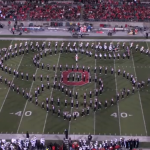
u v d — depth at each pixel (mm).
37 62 83875
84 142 60875
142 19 103625
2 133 65000
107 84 77062
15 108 70688
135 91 74938
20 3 111625
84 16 104875
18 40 95062
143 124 66750
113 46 89812
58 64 84062
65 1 113125
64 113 67812
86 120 67688
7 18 105375
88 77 79500
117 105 71250
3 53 88562
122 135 64312
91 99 72688
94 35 97875
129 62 84875
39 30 100562
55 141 63281
